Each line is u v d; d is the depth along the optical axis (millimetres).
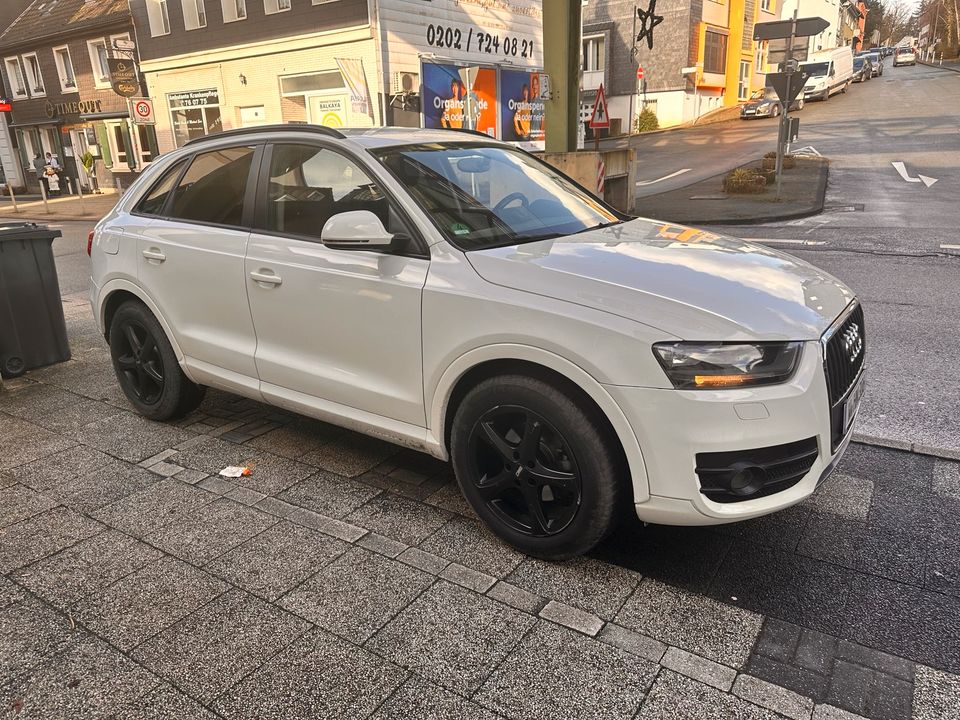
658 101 35906
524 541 2941
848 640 2461
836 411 2723
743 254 3242
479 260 2943
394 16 17656
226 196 3910
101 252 4523
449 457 3229
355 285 3223
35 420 4617
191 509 3414
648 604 2662
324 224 3447
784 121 14625
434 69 18938
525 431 2826
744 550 3008
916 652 2396
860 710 2152
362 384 3320
